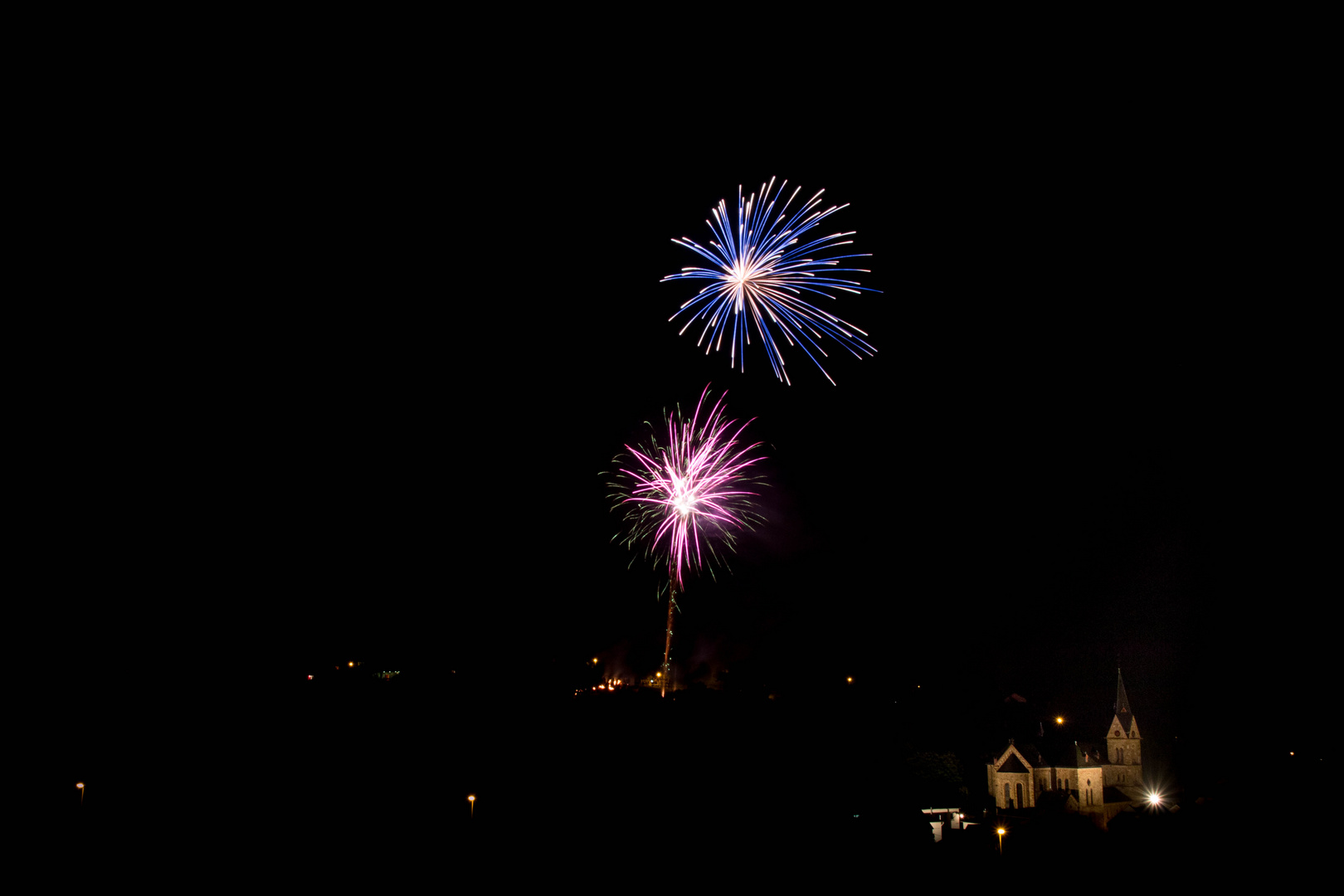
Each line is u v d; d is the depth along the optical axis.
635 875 53.16
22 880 47.00
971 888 51.53
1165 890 48.84
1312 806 56.81
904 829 65.38
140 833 55.31
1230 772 84.81
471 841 57.84
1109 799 90.19
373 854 54.91
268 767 68.94
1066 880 51.81
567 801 66.31
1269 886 47.88
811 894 51.34
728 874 53.97
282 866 52.06
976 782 91.00
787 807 67.12
